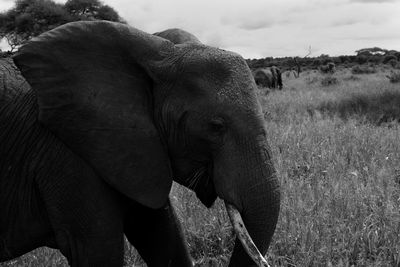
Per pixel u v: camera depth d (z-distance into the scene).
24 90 3.52
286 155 7.79
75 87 3.24
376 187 5.98
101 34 3.28
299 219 5.04
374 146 8.39
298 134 9.21
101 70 3.26
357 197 5.64
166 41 3.37
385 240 4.79
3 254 3.66
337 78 33.56
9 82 3.54
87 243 3.41
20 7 21.67
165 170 3.33
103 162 3.27
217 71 3.21
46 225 3.56
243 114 3.13
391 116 13.11
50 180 3.41
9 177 3.48
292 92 25.86
